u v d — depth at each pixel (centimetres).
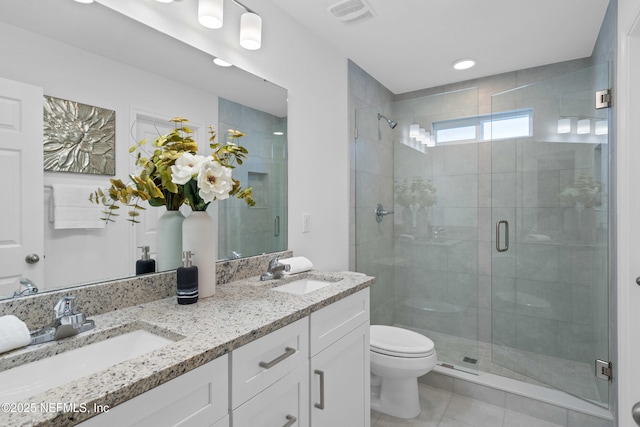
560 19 191
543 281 230
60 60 101
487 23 195
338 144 230
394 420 193
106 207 110
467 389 216
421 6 179
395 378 194
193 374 73
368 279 154
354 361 142
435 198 266
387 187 278
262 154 171
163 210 127
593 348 205
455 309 263
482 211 259
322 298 120
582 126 202
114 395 57
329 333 123
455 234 261
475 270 254
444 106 256
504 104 237
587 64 238
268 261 171
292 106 190
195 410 74
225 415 81
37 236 95
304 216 199
